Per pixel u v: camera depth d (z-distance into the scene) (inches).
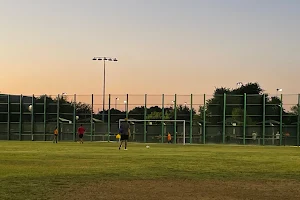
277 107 2031.3
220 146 1768.0
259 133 2050.9
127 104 2199.8
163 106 2161.7
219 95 2106.3
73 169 594.9
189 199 367.2
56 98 2267.5
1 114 2325.3
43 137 2272.4
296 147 1743.4
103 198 366.9
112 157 847.7
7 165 654.5
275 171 586.6
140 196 378.9
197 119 2122.3
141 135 2164.1
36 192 391.2
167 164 687.1
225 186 441.1
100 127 2218.3
